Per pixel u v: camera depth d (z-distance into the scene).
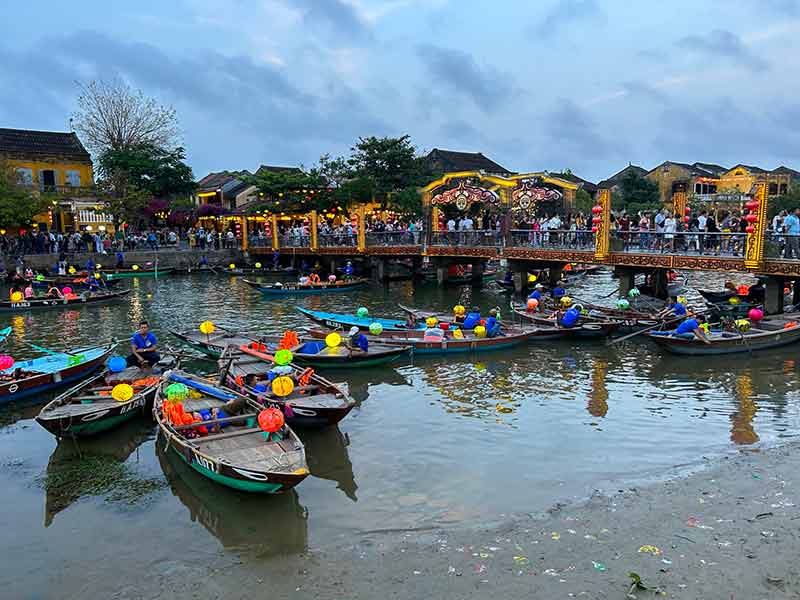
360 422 13.36
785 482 10.16
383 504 9.82
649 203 61.00
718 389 15.30
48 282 34.22
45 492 10.44
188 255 47.25
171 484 10.66
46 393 15.21
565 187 33.41
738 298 25.39
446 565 8.10
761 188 21.47
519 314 23.08
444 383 16.08
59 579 8.10
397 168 52.22
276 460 9.71
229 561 8.38
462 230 34.34
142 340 15.72
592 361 18.11
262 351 17.16
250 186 64.31
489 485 10.40
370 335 19.47
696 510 9.34
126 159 52.53
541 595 7.44
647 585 7.59
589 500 9.78
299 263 47.09
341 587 7.72
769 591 7.43
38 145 51.53
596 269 44.31
